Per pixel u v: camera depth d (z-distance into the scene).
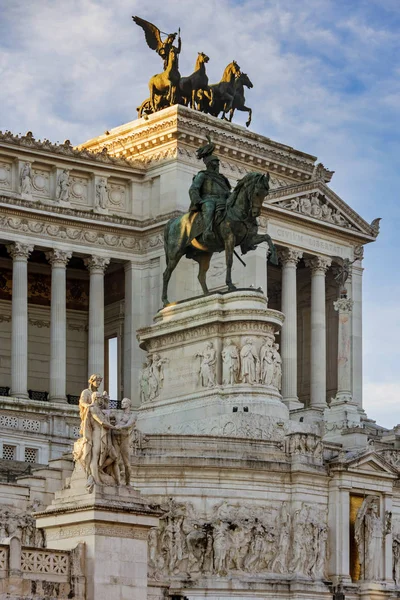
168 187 166.00
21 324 157.50
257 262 162.88
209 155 121.81
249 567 103.25
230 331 116.44
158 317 121.31
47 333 172.75
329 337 178.38
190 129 167.00
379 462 110.25
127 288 166.38
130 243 166.62
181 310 119.62
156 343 120.88
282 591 103.44
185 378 117.94
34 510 102.94
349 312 150.25
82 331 175.00
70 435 139.75
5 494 102.62
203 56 176.75
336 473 107.94
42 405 152.38
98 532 74.88
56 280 161.12
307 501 106.12
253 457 105.50
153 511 76.50
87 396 77.50
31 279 172.25
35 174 162.12
